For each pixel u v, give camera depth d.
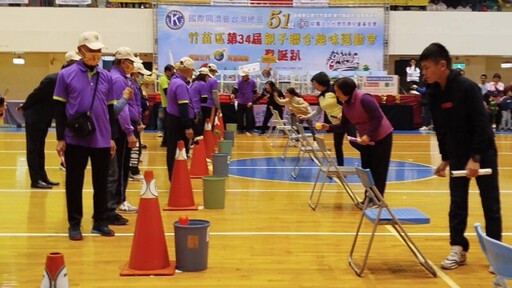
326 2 20.66
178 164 7.80
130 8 20.55
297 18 20.72
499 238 5.17
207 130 12.52
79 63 6.05
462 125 5.13
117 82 6.94
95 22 20.53
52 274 3.34
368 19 20.75
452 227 5.45
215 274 5.14
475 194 8.97
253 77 19.67
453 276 5.16
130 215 7.29
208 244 5.57
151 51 20.66
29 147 9.11
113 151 6.41
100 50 5.97
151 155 13.11
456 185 5.41
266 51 20.75
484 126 4.96
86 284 4.84
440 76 5.12
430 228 6.88
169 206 7.76
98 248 5.88
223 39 20.61
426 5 20.89
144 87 15.33
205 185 7.77
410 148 15.01
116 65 7.08
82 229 6.62
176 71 8.71
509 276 2.99
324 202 8.31
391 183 9.96
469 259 5.67
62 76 5.96
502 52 21.31
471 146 5.16
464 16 21.11
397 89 19.47
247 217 7.34
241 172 10.95
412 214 5.32
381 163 7.36
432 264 5.49
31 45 20.53
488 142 5.00
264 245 6.07
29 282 4.88
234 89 18.55
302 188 9.40
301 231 6.68
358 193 9.06
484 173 4.89
